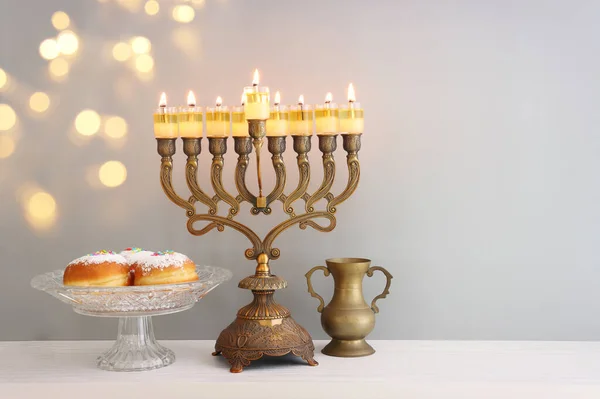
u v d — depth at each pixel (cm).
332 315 115
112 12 125
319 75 125
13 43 125
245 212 125
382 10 124
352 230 125
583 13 123
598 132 123
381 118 124
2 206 125
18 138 125
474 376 109
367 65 124
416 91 124
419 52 124
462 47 124
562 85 123
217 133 113
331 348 117
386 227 125
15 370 111
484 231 125
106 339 126
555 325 125
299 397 107
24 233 126
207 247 125
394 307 125
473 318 125
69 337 126
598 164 124
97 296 106
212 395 107
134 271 110
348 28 124
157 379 108
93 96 125
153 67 125
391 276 117
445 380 107
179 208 125
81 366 113
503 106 124
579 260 124
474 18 124
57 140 125
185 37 125
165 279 109
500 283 125
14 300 126
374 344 121
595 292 124
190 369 111
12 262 126
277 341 111
